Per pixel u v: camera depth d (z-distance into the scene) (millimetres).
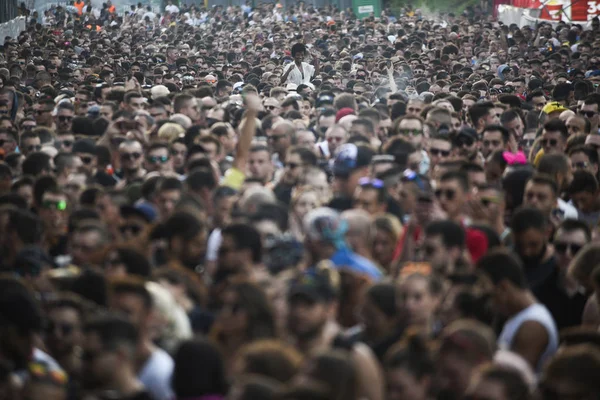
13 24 134125
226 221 24344
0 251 23953
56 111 46438
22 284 18094
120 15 191375
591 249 21875
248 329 16969
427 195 22438
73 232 23938
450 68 90250
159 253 22953
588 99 44375
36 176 31750
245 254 19812
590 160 32906
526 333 19062
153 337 18219
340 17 174125
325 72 78812
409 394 15430
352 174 26516
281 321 17766
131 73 74562
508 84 68812
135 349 15984
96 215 24969
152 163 31359
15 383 16469
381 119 42625
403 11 178250
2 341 17188
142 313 17641
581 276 21828
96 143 37250
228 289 17469
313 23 147250
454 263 20750
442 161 30641
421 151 35312
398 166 27312
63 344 17984
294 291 16484
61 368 18062
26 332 17281
